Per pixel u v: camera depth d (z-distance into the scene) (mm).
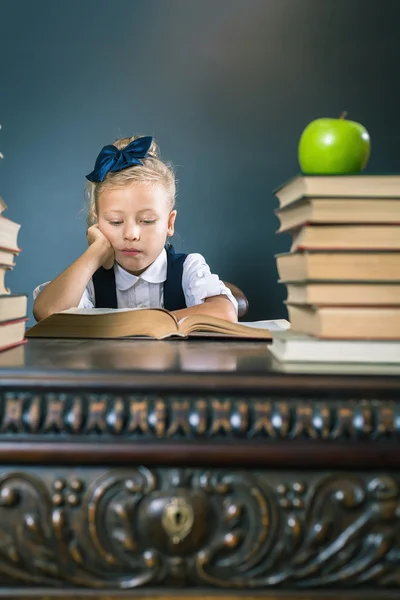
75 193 3184
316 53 3215
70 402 520
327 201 590
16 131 3164
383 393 518
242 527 512
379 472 516
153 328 911
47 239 3180
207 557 510
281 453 505
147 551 513
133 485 512
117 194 1587
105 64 3186
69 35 3174
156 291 1894
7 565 511
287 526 511
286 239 3242
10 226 671
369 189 588
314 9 3207
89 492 514
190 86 3203
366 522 510
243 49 3205
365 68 3221
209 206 3229
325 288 578
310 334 616
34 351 713
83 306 1831
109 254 1692
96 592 508
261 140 3223
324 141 651
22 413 514
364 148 662
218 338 913
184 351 736
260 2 3195
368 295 575
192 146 3217
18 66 3162
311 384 520
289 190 665
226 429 510
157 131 3211
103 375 526
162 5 3186
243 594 509
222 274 3246
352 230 595
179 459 507
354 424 511
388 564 508
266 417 514
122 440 511
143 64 3197
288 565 512
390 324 573
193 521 510
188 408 518
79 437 512
